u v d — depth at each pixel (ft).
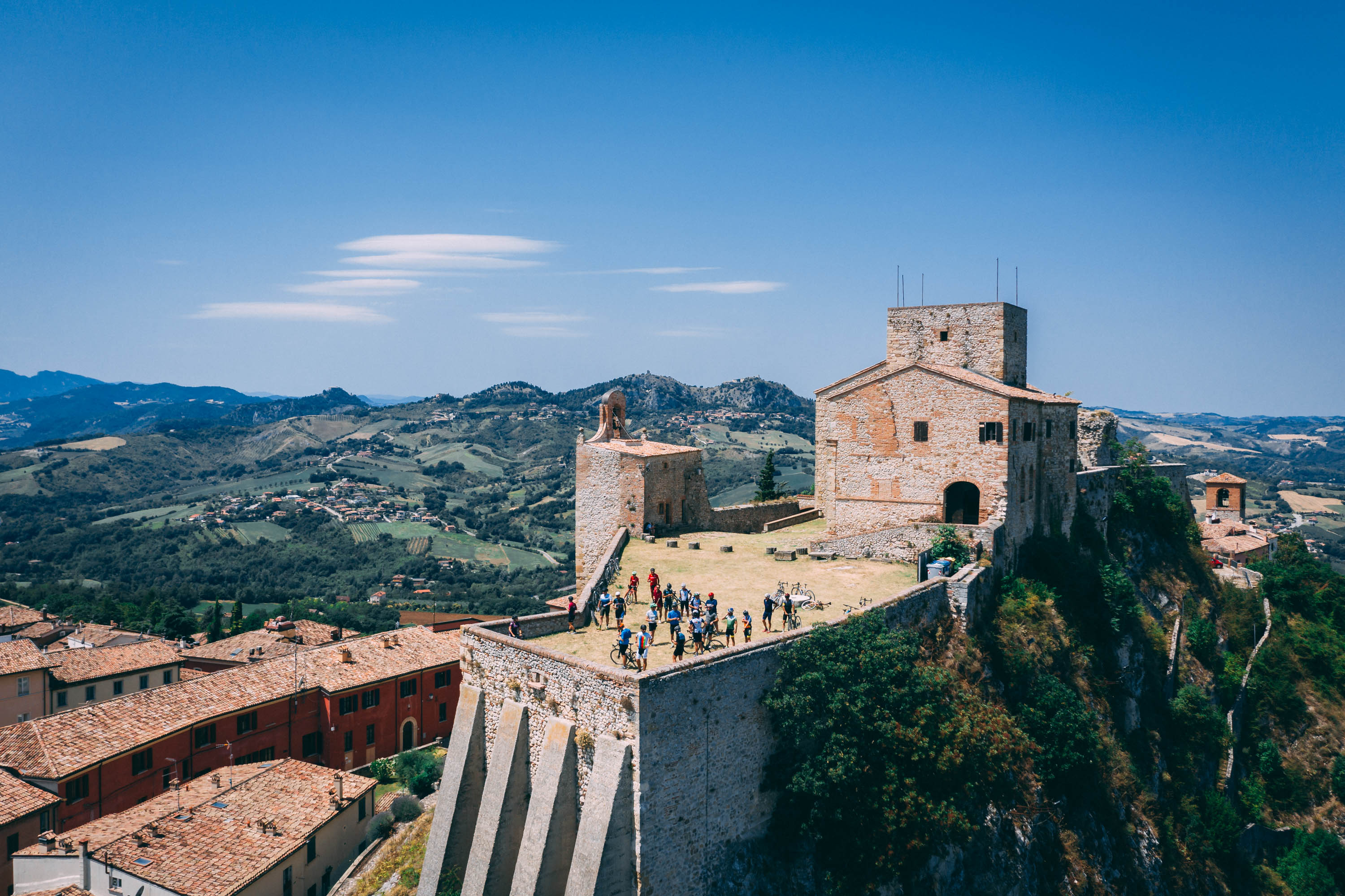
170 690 221.46
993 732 127.03
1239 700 241.35
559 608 151.02
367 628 436.76
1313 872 207.10
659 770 101.04
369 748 245.65
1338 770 236.63
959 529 172.55
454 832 121.49
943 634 147.43
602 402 218.38
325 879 167.02
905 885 115.24
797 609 140.87
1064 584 189.78
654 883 100.27
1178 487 311.68
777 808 116.37
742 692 111.65
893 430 189.37
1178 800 185.68
